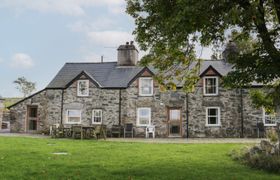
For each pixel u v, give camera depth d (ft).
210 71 103.24
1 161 43.88
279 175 36.73
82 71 110.93
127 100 107.04
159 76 47.57
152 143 75.05
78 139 89.10
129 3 42.52
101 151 57.62
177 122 103.81
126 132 104.58
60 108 111.14
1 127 143.54
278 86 35.12
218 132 101.19
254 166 41.75
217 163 44.65
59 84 113.39
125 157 49.90
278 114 43.83
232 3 30.53
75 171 37.65
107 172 37.50
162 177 35.04
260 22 32.09
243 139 91.71
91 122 108.68
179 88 103.76
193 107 103.04
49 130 109.60
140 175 36.17
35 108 116.06
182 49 43.37
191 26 31.07
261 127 98.37
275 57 32.01
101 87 108.88
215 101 102.22
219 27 33.24
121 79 111.04
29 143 69.97
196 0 29.27
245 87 37.17
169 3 35.35
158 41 42.19
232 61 35.70
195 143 75.10
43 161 44.60
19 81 238.68
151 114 104.94
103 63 119.85
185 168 40.63
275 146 46.91
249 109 100.12
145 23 41.60
